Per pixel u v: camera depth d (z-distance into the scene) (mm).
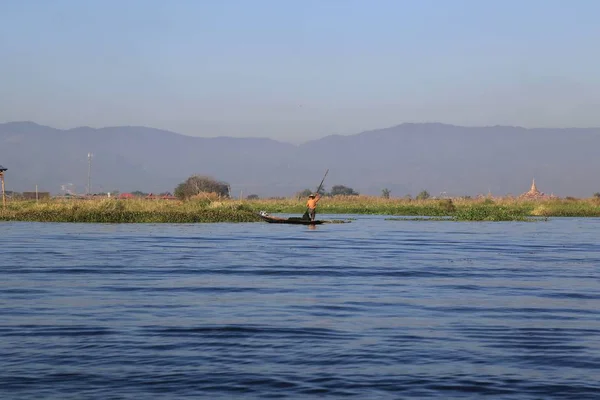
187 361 11930
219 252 28609
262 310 16062
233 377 11102
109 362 11836
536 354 12500
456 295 18297
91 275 21469
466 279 21234
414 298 17797
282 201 86312
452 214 71875
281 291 18703
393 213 74188
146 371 11383
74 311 15781
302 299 17516
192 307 16344
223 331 13977
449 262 25641
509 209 74750
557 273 22750
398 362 11961
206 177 104938
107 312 15703
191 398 10203
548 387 10750
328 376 11188
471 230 45281
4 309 15961
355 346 12930
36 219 51562
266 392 10461
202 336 13586
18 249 29188
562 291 19047
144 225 47812
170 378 11039
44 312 15648
